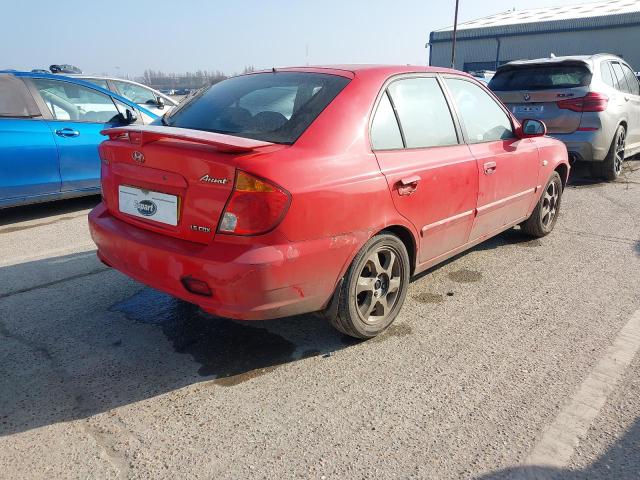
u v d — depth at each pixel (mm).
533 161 4570
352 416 2527
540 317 3572
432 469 2189
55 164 5949
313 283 2711
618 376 2863
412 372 2904
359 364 2984
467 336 3312
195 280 2578
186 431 2414
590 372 2902
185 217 2662
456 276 4301
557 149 5070
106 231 3037
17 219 6062
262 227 2488
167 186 2727
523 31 43125
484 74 17234
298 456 2262
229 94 3385
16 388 2709
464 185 3621
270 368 2938
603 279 4227
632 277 4262
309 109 2928
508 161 4152
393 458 2252
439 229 3506
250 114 3059
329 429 2434
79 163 6176
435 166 3344
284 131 2826
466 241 3922
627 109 7914
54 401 2615
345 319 2994
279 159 2557
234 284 2479
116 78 10039
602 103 7160
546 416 2527
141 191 2889
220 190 2502
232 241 2518
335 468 2193
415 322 3500
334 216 2709
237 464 2215
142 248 2783
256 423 2475
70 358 3000
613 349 3146
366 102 3053
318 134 2795
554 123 7359
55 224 5820
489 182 3924
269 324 3434
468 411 2566
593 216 6086
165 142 2746
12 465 2193
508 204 4309
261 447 2316
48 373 2848
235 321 3465
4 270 4336
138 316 3516
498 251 4906
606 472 2178
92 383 2770
